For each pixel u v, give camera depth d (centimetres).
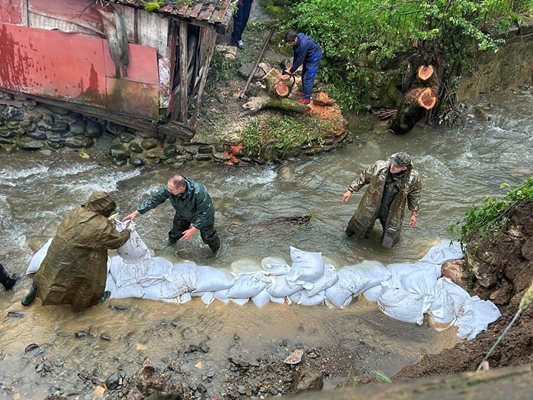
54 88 792
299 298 608
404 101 948
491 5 1002
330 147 905
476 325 575
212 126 855
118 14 720
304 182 837
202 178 826
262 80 919
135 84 774
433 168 893
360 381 505
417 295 607
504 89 1170
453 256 669
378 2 994
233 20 980
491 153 952
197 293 602
